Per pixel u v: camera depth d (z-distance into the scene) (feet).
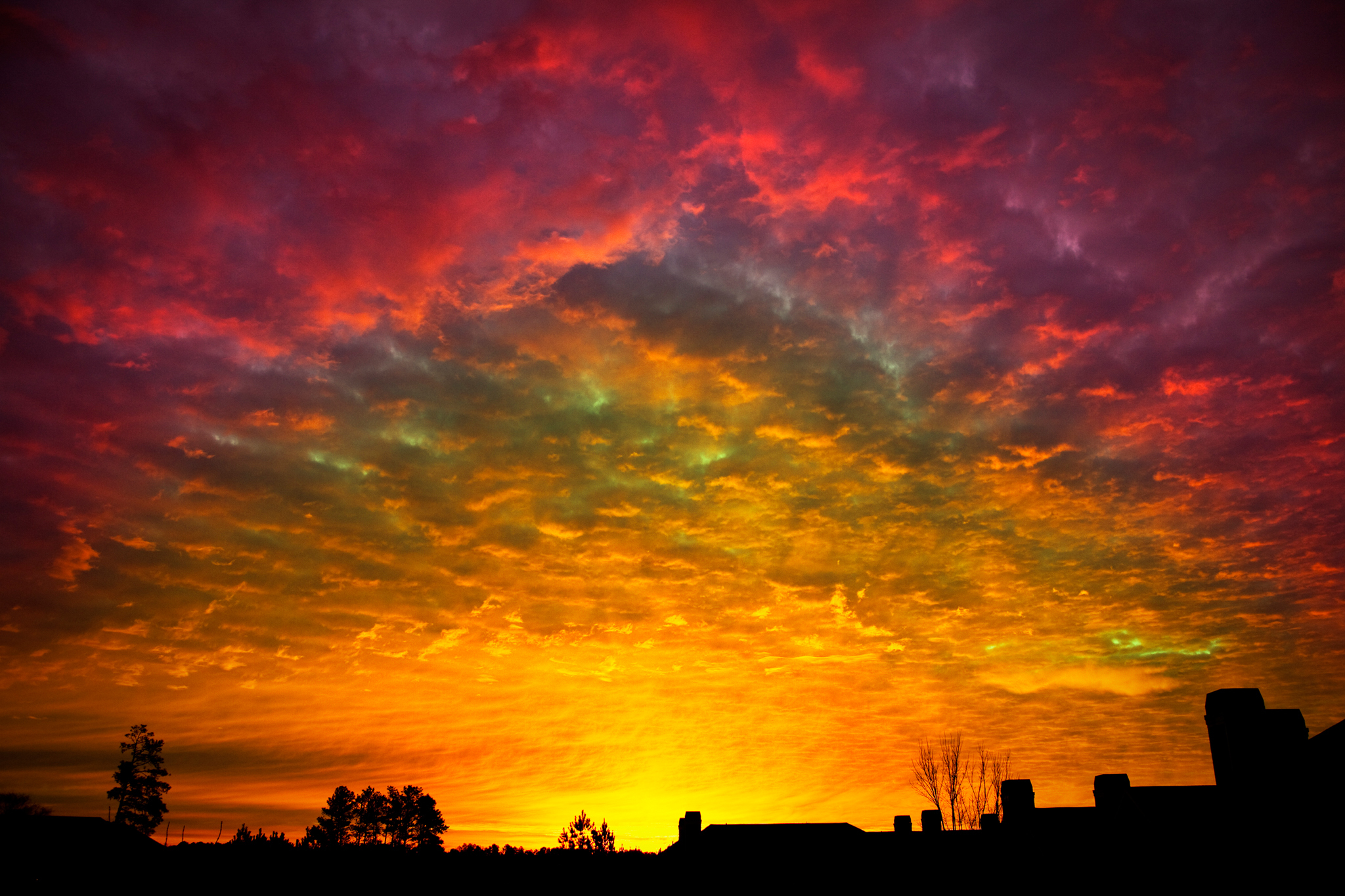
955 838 127.95
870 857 141.79
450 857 233.35
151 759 280.72
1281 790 56.44
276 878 217.77
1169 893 64.49
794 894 141.59
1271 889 55.52
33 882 187.11
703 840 160.97
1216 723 62.54
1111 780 80.84
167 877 207.51
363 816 328.90
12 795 263.70
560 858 214.90
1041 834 87.71
